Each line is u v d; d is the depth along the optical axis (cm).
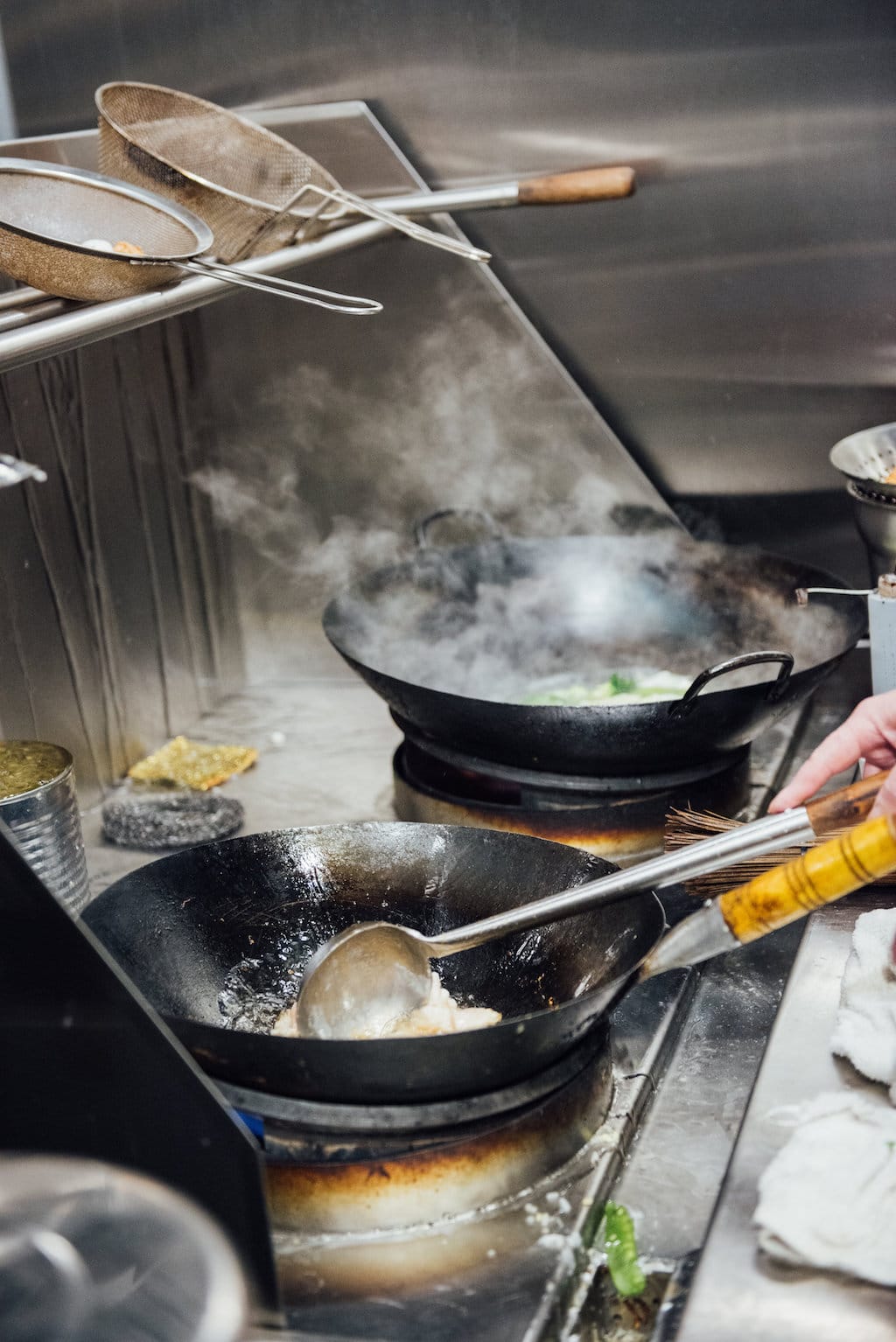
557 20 162
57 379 151
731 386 173
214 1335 68
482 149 169
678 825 127
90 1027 71
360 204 128
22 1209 72
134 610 167
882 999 97
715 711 122
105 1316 69
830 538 177
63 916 69
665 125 164
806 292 167
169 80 169
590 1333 81
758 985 113
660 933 89
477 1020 95
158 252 117
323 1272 80
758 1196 82
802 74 158
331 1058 78
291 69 168
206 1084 69
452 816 135
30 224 117
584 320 174
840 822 90
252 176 145
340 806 153
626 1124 92
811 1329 72
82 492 156
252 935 104
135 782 160
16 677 146
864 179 160
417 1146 82
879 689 131
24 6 166
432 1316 77
